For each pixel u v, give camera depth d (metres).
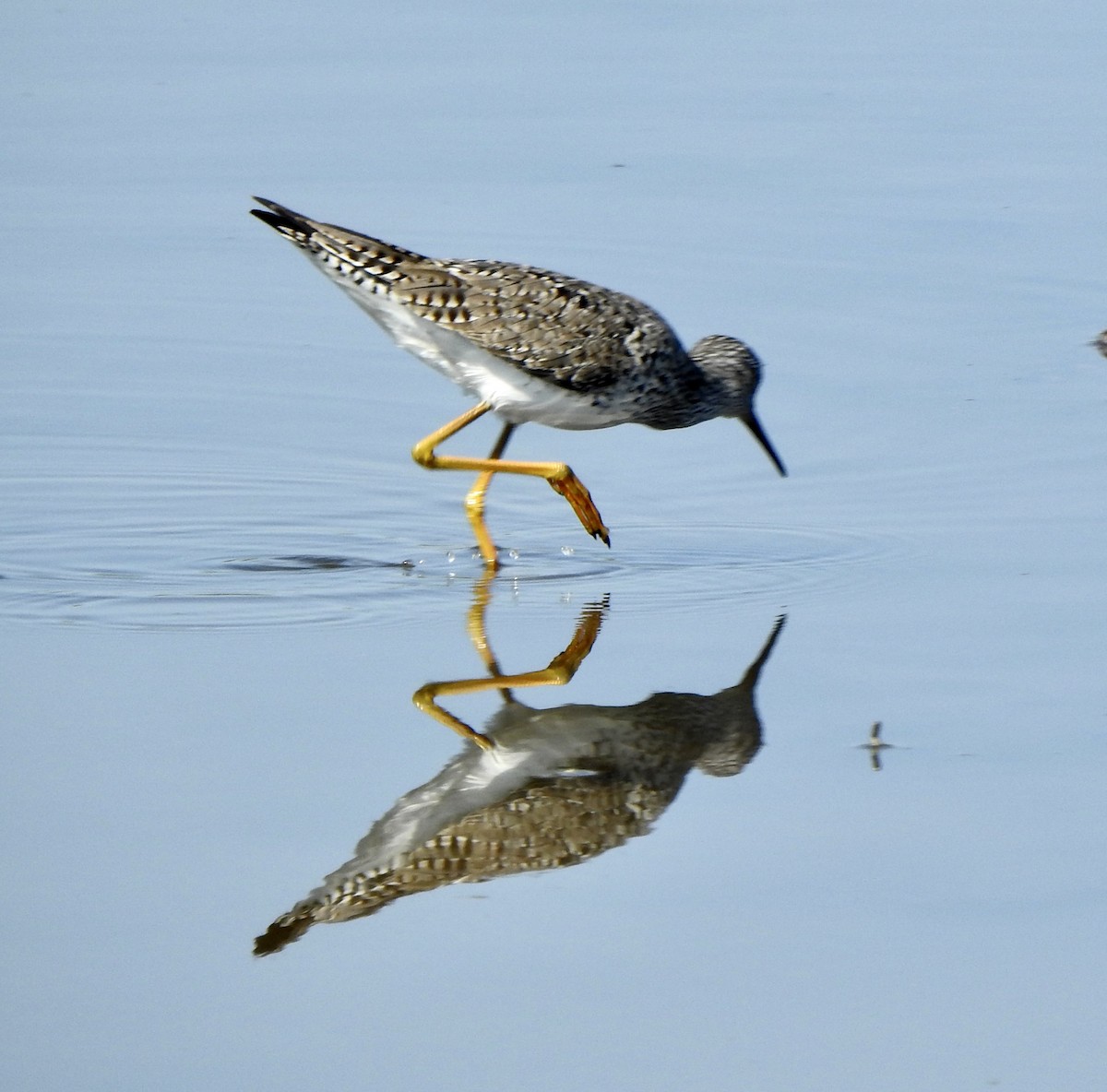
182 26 24.34
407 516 13.29
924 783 8.88
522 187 19.17
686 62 22.91
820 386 15.40
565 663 10.38
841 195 19.16
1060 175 19.44
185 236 18.59
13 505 13.27
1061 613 10.89
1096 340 16.09
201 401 15.41
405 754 9.16
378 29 24.25
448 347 12.38
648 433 14.97
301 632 10.86
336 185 19.16
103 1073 6.70
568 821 8.55
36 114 21.27
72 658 10.36
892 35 23.80
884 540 12.41
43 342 16.44
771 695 9.90
